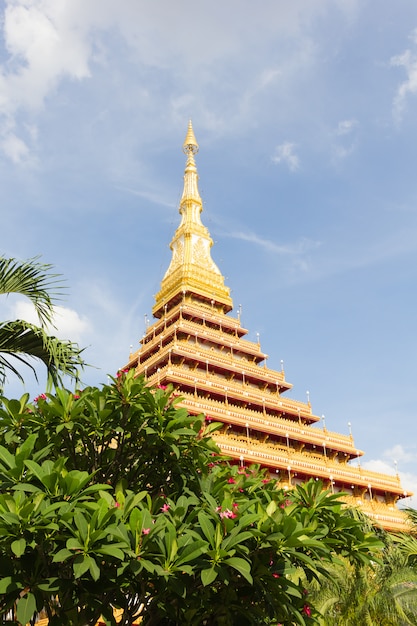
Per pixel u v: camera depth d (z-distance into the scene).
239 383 63.50
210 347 65.38
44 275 14.30
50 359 14.20
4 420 12.73
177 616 11.63
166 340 64.19
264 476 16.62
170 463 13.37
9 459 10.79
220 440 50.31
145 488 14.12
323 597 18.72
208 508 11.38
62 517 9.09
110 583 10.56
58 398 12.66
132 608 11.91
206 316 67.81
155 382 55.03
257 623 12.17
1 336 13.73
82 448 13.93
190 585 10.76
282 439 58.62
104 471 13.72
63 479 9.97
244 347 67.25
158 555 9.47
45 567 10.01
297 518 11.80
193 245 78.12
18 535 9.05
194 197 84.88
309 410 64.88
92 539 9.04
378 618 18.34
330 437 62.12
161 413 12.66
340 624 18.31
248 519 10.22
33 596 9.34
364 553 12.59
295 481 54.72
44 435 12.59
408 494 61.53
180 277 74.00
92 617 11.12
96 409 12.88
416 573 19.36
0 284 13.77
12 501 9.13
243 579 11.55
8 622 10.21
